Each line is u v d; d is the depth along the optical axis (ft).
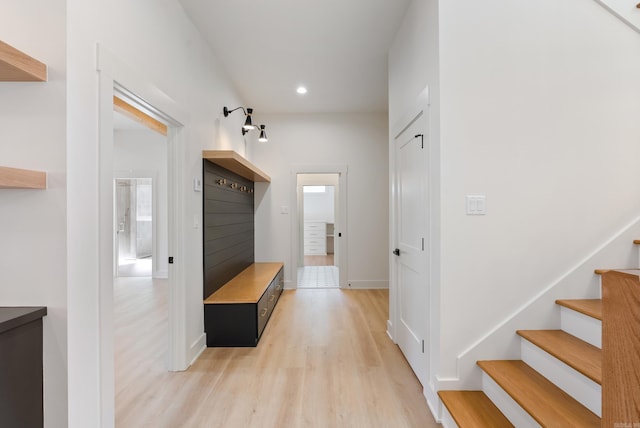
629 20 6.32
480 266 6.26
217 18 8.72
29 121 4.35
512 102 6.28
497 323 6.29
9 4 4.36
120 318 12.06
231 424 6.01
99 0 4.99
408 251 8.41
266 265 16.25
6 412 3.89
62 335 4.39
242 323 9.53
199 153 9.29
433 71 6.48
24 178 4.02
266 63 11.49
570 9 6.33
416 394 7.06
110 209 5.09
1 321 3.79
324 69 12.02
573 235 6.33
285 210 17.35
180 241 8.00
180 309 8.00
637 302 2.41
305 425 5.99
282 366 8.30
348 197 17.37
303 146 17.38
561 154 6.32
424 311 7.11
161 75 7.00
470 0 6.24
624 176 6.37
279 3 8.15
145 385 7.35
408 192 8.39
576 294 6.30
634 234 6.33
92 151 4.81
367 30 9.39
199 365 8.34
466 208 6.23
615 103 6.36
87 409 4.68
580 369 4.68
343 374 7.89
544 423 4.33
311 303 14.34
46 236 4.37
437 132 6.30
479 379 6.24
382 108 16.61
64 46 4.35
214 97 10.71
